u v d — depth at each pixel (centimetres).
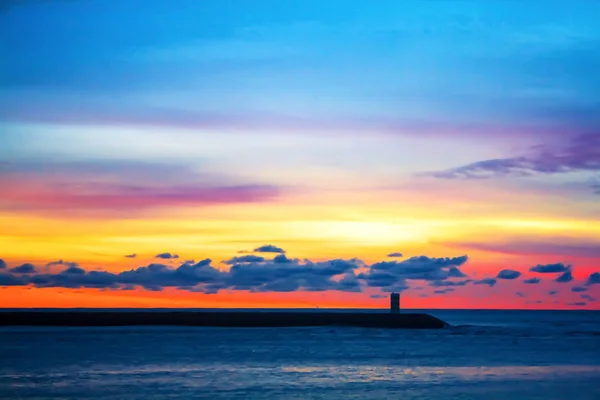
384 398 5950
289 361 8525
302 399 5831
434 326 16050
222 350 9862
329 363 8381
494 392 6366
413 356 9369
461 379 7156
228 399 5800
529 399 6047
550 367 8312
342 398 5909
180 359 8650
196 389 6281
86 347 10200
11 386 6419
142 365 8025
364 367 8031
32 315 15000
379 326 15775
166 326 15200
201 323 15325
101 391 6159
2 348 9975
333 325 15862
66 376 7062
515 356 9606
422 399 5944
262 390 6259
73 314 15138
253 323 15388
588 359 9275
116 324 15038
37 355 9031
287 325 15725
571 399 6075
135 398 5828
